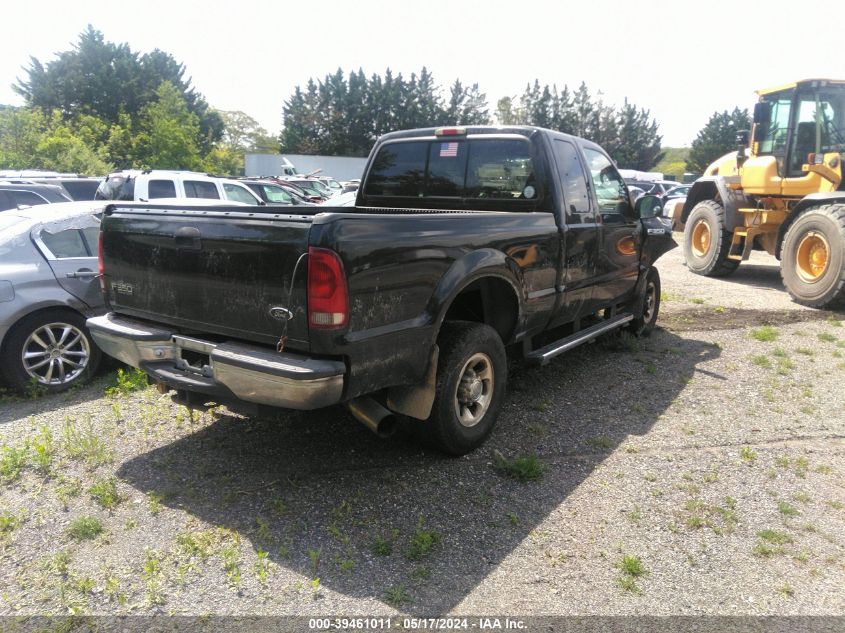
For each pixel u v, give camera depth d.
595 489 3.77
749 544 3.25
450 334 3.95
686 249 12.29
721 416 4.90
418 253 3.50
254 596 2.80
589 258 5.38
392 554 3.11
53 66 58.81
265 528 3.25
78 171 28.53
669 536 3.31
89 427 4.53
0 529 3.29
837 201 8.63
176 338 3.72
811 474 3.99
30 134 28.42
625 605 2.79
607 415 4.91
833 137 9.41
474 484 3.80
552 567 3.04
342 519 3.40
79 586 2.85
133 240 3.88
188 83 64.56
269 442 4.32
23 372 5.24
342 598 2.80
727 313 8.43
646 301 7.09
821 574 3.02
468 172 5.24
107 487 3.65
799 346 6.83
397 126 72.31
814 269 8.75
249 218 3.27
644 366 6.12
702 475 3.95
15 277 5.20
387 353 3.38
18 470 3.89
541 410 4.97
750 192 10.59
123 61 58.91
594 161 5.73
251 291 3.29
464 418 4.11
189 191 11.38
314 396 3.07
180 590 2.84
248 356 3.22
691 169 79.06
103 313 5.70
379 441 4.35
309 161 41.12
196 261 3.51
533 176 4.89
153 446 4.26
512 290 4.38
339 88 72.06
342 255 3.06
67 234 5.67
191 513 3.45
